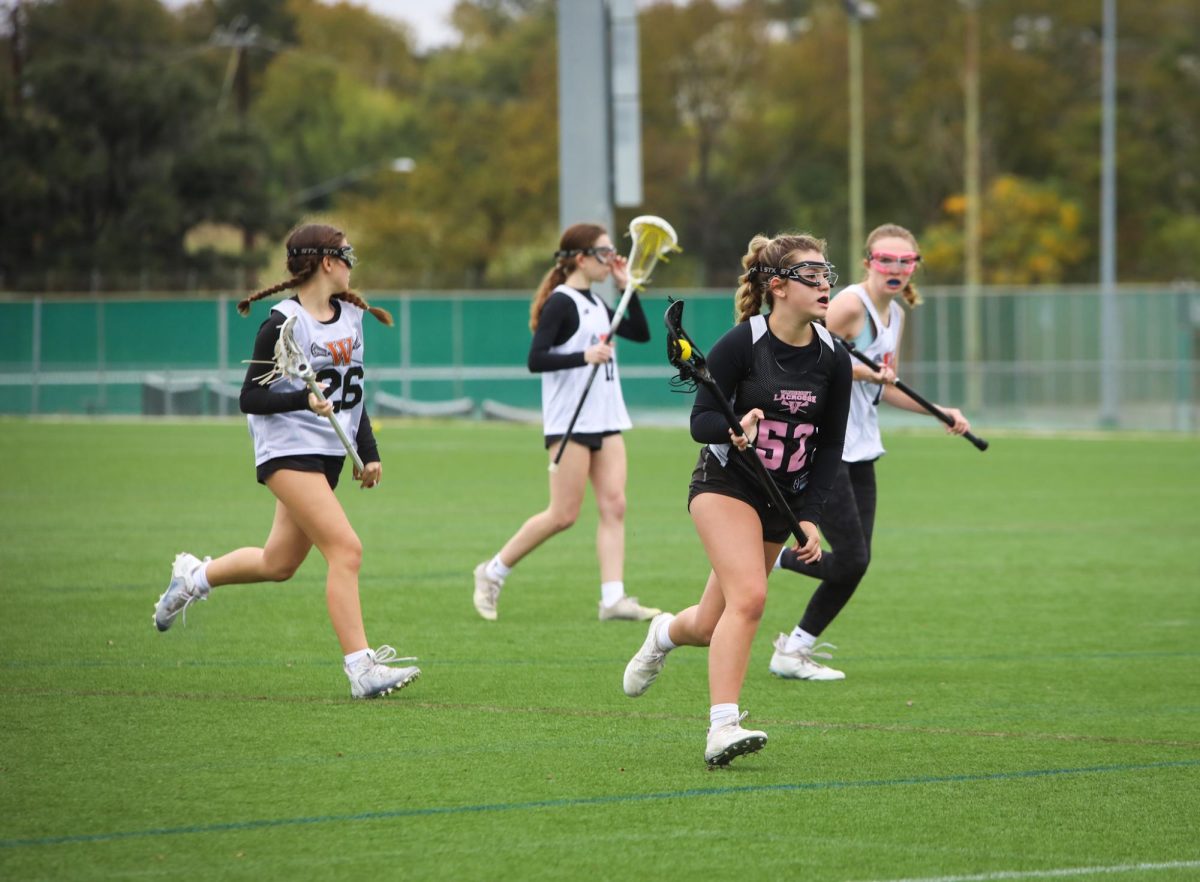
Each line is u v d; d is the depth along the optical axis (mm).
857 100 130250
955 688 25594
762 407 19781
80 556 40250
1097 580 38250
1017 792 19109
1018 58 193500
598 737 21719
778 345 19859
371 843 16812
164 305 127500
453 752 20781
